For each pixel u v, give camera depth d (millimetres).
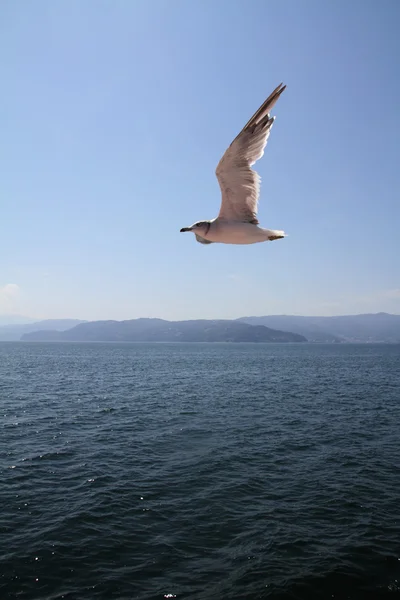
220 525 11828
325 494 14102
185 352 150000
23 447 19438
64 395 36344
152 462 17453
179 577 9352
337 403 33594
